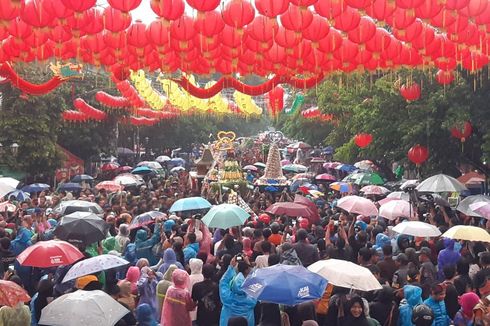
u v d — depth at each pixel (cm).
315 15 1027
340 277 835
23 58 1241
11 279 992
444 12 1013
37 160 3011
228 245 1196
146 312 871
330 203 2184
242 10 976
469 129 1772
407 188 1944
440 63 1308
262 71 1344
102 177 3712
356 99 2425
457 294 938
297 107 3278
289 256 1020
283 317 862
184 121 5422
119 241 1361
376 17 973
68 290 972
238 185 2592
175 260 1111
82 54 1230
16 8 938
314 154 4753
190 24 1040
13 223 1551
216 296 962
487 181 2048
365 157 2750
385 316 862
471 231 1102
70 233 1177
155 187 2875
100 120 3519
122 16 1026
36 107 2973
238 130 7875
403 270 981
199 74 1326
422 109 1834
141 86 2425
